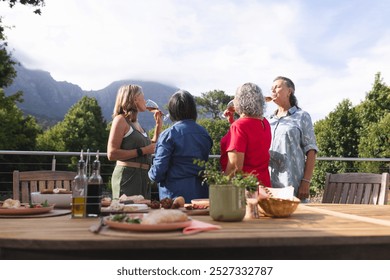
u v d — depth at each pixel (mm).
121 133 2945
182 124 2463
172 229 1300
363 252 1302
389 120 16000
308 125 3018
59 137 31656
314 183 11664
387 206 2174
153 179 2424
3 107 20422
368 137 16531
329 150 18172
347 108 18172
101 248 1159
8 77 18438
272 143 3023
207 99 47719
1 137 20656
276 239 1212
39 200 2018
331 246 1295
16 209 1704
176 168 2424
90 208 1689
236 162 2352
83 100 33156
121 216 1363
